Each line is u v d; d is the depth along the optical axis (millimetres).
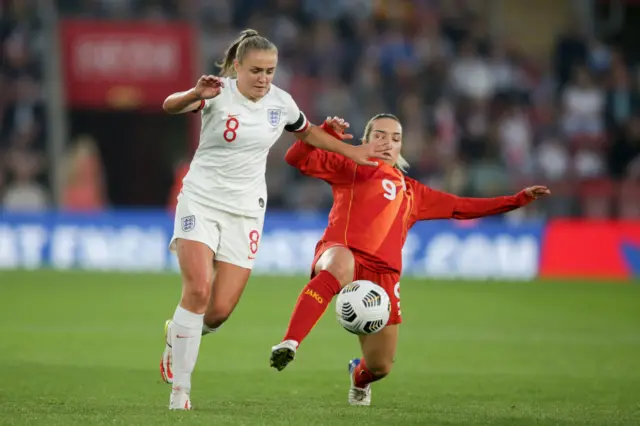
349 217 25844
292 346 23344
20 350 36500
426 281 63031
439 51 85500
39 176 76188
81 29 75750
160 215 67125
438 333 43219
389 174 26281
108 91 76375
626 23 91250
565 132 81375
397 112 80500
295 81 81312
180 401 23812
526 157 79250
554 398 28875
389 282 25594
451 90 82812
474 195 72562
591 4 91688
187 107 23344
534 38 92625
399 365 35156
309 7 87438
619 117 83125
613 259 67000
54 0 82000
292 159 26234
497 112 82062
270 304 51500
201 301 23641
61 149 76188
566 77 84812
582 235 67312
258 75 23797
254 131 24172
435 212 27125
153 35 76312
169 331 24141
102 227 66812
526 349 39250
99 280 59812
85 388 29188
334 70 82875
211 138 24109
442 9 90500
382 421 22219
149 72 76625
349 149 25406
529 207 72000
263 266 66250
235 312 48531
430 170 76812
